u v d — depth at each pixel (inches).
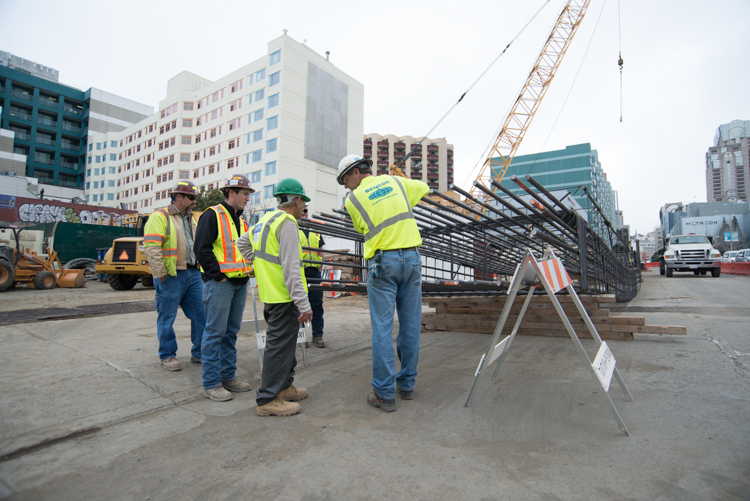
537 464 78.0
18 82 2790.4
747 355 153.9
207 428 99.3
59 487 72.3
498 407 110.2
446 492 69.0
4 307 329.1
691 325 223.8
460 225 200.1
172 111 2142.0
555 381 131.7
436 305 243.9
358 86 2095.2
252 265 128.4
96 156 2807.6
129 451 86.6
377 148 4215.1
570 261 257.1
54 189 2755.9
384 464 79.6
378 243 113.9
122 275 542.9
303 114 1782.7
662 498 65.6
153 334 208.5
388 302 113.6
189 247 153.4
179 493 70.4
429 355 175.5
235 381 131.6
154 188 2262.6
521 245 244.7
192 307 157.6
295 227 110.7
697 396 112.6
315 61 1855.3
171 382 133.0
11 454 83.7
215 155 1968.5
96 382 129.5
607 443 86.3
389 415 106.9
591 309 198.2
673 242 749.3
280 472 77.2
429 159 4330.7
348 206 121.2
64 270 580.1
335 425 100.7
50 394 117.4
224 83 1942.7
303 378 145.5
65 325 231.3
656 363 148.6
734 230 3727.9
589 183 3395.7
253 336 216.4
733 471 73.2
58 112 2947.8
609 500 65.4
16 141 2768.2
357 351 192.7
